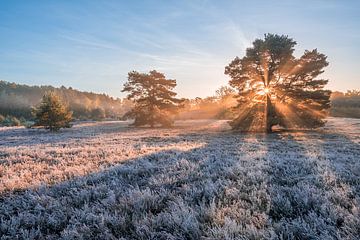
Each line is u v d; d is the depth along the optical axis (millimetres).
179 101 56594
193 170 6918
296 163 8109
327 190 5000
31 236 3391
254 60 31484
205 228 3383
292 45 31891
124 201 4414
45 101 42562
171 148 13008
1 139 28828
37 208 4363
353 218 3434
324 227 3246
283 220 3570
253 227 3201
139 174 6938
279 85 31359
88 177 6449
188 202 4402
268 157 9219
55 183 6047
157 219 3637
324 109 31812
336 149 13945
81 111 148375
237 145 16406
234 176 6215
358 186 5211
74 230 3404
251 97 32594
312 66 29766
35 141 24500
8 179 6219
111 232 3475
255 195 4605
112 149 13109
